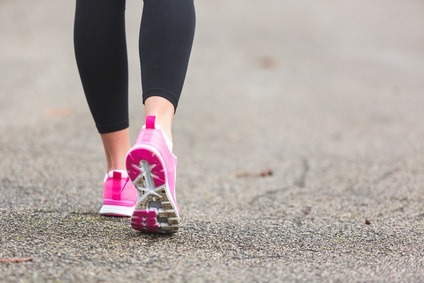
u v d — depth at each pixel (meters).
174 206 2.52
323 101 6.46
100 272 2.28
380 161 4.55
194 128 5.39
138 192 2.52
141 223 2.58
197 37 9.45
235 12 11.71
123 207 2.98
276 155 4.76
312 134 5.34
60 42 8.59
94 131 5.09
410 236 2.89
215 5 12.38
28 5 11.25
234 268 2.38
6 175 3.80
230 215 3.22
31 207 3.15
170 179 2.51
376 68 7.96
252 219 3.14
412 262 2.53
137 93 6.45
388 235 2.90
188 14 2.63
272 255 2.56
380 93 6.79
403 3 13.54
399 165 4.44
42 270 2.28
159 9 2.61
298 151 4.86
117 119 2.93
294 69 7.86
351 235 2.89
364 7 12.85
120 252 2.49
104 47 2.79
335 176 4.20
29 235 2.66
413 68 8.00
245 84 7.07
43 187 3.58
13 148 4.46
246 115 5.88
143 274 2.27
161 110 2.53
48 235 2.67
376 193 3.76
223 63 8.02
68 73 7.07
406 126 5.59
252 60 8.24
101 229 2.78
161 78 2.55
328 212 3.33
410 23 11.25
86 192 3.54
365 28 10.65
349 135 5.31
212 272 2.32
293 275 2.34
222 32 9.90
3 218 2.91
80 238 2.64
